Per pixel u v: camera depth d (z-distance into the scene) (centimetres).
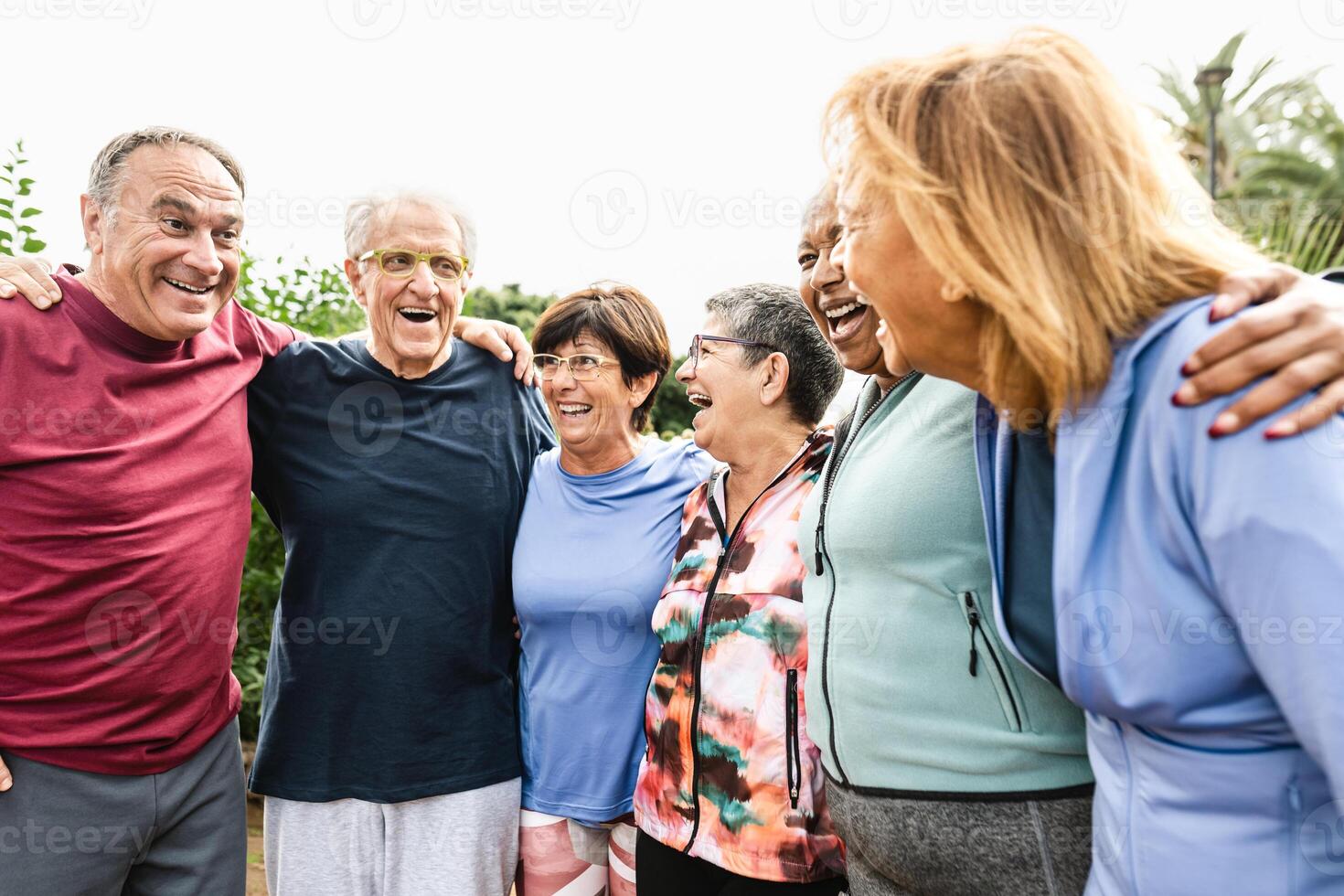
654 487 237
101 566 199
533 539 238
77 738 200
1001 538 136
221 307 218
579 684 227
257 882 386
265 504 248
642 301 243
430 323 235
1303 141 1053
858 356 184
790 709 192
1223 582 103
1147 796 117
